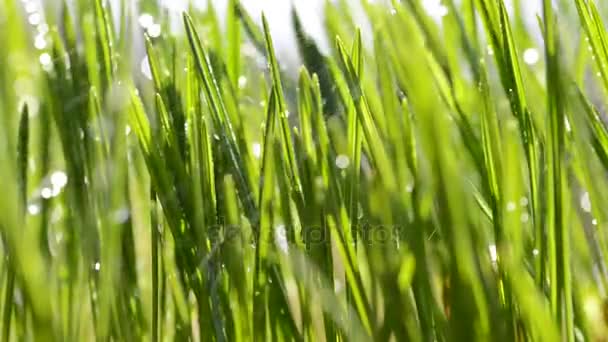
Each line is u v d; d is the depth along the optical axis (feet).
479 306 0.79
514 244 0.85
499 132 0.91
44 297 0.81
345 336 0.90
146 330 0.98
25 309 0.92
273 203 0.98
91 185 0.96
